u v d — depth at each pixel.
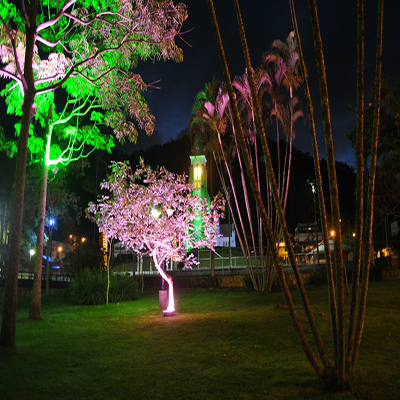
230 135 20.83
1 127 13.38
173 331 9.82
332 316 5.16
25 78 9.09
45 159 13.98
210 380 5.97
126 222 13.61
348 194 71.00
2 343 8.08
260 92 18.42
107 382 6.08
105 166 27.39
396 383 5.36
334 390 5.06
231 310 13.48
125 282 19.44
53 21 9.62
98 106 13.35
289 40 17.73
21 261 27.31
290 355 7.08
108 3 11.75
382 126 18.81
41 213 13.48
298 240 43.09
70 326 11.31
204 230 14.84
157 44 11.33
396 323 9.41
